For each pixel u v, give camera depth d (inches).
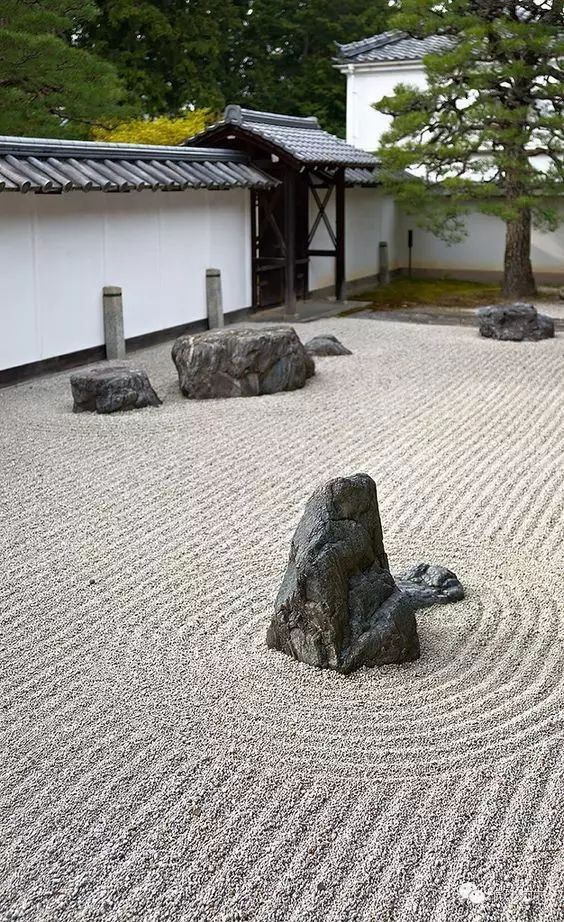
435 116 751.7
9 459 359.6
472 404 438.0
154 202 589.3
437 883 144.6
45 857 151.3
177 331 625.0
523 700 192.5
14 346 490.0
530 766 171.5
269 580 252.2
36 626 227.6
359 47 957.8
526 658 209.3
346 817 159.2
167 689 198.5
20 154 485.4
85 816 160.4
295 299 709.3
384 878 145.8
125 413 426.6
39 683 201.8
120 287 561.6
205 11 1195.9
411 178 757.3
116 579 254.2
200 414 424.5
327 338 560.1
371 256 901.8
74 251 527.5
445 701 193.3
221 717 188.2
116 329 553.6
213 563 263.9
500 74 680.4
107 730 184.4
